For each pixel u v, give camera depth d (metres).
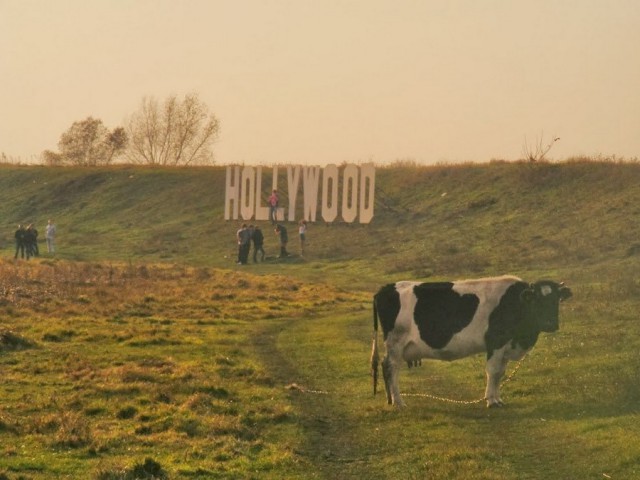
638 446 14.55
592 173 60.12
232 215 68.81
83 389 20.67
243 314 34.28
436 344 19.11
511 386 20.05
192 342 27.48
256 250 57.25
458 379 21.38
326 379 22.22
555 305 18.98
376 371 19.61
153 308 35.28
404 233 59.22
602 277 36.97
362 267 52.50
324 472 14.93
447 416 17.95
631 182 57.03
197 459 15.45
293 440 16.69
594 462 14.38
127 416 18.39
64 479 14.27
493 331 18.84
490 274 43.75
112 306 35.25
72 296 37.59
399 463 15.15
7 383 21.28
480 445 15.82
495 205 60.00
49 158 125.94
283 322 32.50
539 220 54.91
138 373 21.95
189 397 19.80
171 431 17.12
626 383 18.39
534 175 62.00
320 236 62.78
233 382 21.72
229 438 16.67
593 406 17.66
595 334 24.19
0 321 30.92
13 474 14.35
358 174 64.00
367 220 62.94
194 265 56.66
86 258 61.06
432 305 19.16
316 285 44.28
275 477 14.48
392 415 18.25
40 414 18.36
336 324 31.41
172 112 111.25
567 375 20.30
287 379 22.34
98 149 125.62
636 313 26.61
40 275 44.75
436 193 65.50
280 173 77.00
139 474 14.34
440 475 14.09
